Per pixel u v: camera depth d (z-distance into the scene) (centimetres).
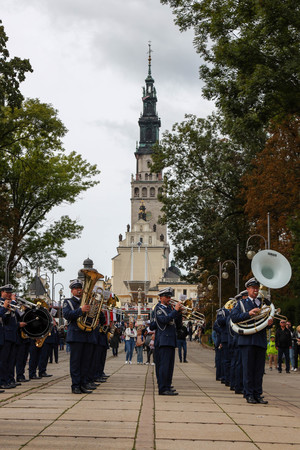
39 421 909
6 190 4531
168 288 1394
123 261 16600
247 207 4275
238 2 2528
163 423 917
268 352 2745
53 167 4778
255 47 2489
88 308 1298
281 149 4138
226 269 5472
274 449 748
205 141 5088
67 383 1603
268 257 1275
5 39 3525
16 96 3572
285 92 2464
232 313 1242
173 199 5181
